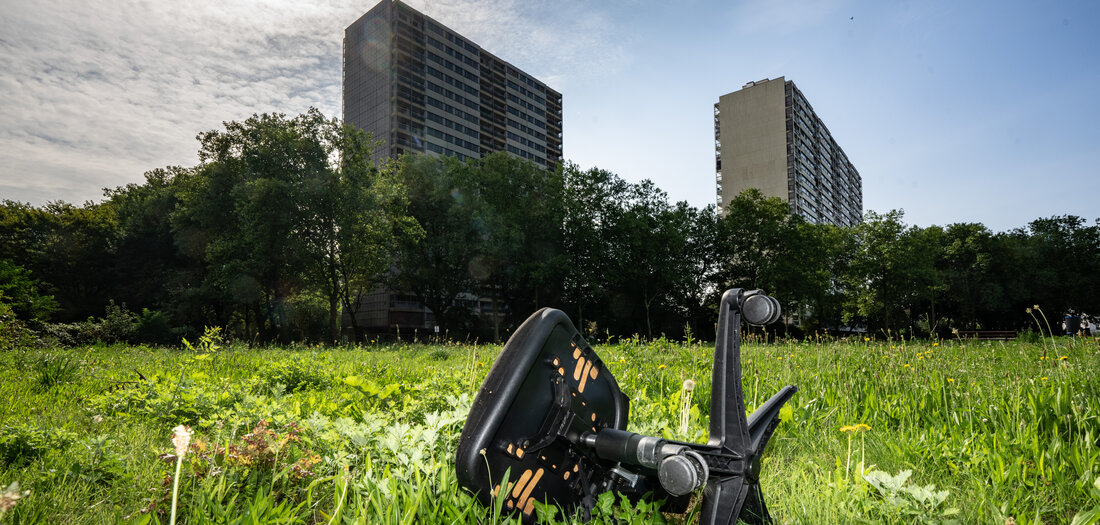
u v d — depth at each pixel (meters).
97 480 2.66
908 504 2.20
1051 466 2.69
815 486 2.67
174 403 4.25
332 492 2.59
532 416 1.93
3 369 7.06
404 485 2.32
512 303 54.62
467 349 14.79
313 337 45.66
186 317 38.84
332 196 33.97
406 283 46.03
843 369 6.16
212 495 2.21
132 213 45.25
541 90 125.56
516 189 46.84
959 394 4.43
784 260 47.91
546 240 46.75
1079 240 53.84
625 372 6.29
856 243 51.94
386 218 37.69
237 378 7.25
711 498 1.60
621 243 47.72
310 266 34.62
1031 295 52.97
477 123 108.31
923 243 49.75
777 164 132.12
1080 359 5.99
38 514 2.23
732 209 52.72
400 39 96.06
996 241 55.44
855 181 193.75
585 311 51.03
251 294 33.47
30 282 21.28
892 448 3.21
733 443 1.57
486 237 43.88
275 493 2.42
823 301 51.38
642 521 2.02
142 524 2.00
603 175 49.19
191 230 38.12
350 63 104.00
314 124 36.28
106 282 44.62
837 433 3.73
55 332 20.03
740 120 137.75
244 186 33.72
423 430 2.91
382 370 8.25
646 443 1.73
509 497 1.91
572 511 2.11
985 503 2.36
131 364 8.89
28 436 2.99
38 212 46.62
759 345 10.49
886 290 48.28
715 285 54.00
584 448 1.99
